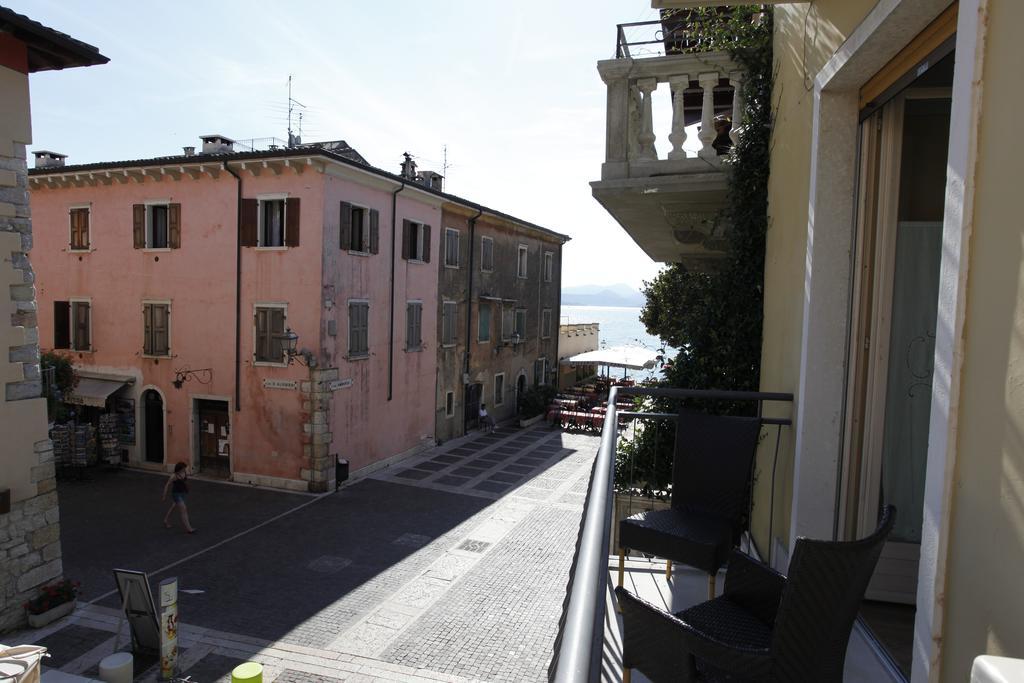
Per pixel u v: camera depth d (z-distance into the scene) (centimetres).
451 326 2738
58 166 2167
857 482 385
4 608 1065
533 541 1602
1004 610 157
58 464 2030
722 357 657
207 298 2033
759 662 213
